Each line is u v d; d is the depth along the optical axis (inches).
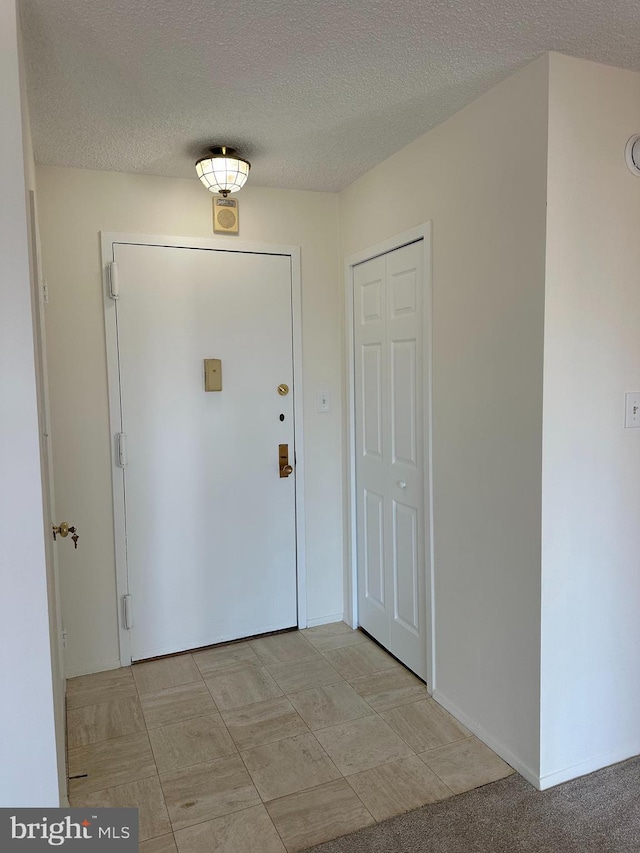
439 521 91.8
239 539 116.7
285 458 119.3
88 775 78.7
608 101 72.0
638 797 73.1
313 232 118.8
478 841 66.6
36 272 67.5
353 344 118.0
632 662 80.3
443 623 92.5
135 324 106.0
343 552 126.3
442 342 88.8
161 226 107.0
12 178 50.9
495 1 57.9
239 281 113.2
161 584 111.1
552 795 73.5
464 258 83.1
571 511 73.9
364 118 84.7
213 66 69.3
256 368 115.6
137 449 107.5
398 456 104.6
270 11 58.9
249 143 93.0
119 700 97.1
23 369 51.8
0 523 51.8
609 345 74.9
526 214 71.9
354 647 114.9
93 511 105.3
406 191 96.0
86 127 85.5
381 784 76.1
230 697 97.6
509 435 76.4
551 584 73.2
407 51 67.2
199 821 70.3
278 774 78.4
